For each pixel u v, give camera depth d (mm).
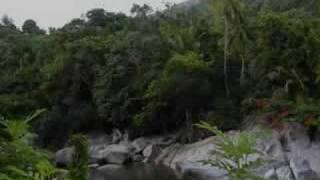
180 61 40406
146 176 32781
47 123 47062
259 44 34500
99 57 48875
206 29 46094
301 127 29734
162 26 50469
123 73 45875
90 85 48344
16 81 54156
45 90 50281
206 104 40625
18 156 3830
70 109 48094
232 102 38531
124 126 46344
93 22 68250
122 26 63344
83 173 4703
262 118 31766
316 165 27250
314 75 32438
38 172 3861
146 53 46094
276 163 26953
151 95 41562
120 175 34062
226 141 3820
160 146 41750
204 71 40562
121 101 45438
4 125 4027
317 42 32625
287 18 33938
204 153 33438
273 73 33906
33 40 64188
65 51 51531
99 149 42719
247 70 39438
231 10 38781
